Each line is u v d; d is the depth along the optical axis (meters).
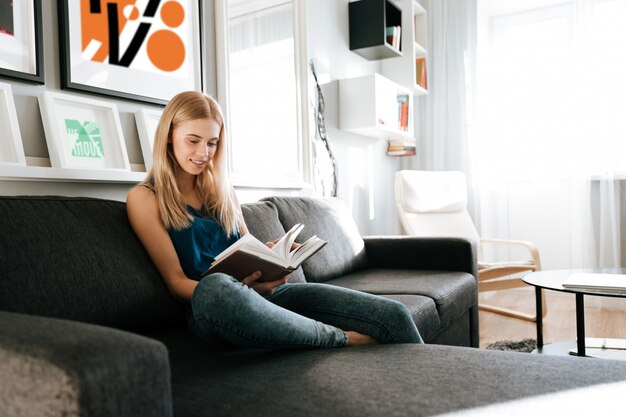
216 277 1.02
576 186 3.36
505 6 3.69
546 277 1.88
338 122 2.98
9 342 0.57
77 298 1.04
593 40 3.27
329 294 1.26
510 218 3.74
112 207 1.29
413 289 1.77
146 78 1.74
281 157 2.43
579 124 3.32
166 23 1.82
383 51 3.15
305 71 2.58
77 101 1.49
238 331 0.98
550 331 2.62
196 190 1.46
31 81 1.38
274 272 1.20
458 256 2.20
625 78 3.22
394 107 3.16
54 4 1.46
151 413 0.58
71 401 0.51
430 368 0.91
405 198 2.99
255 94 2.26
